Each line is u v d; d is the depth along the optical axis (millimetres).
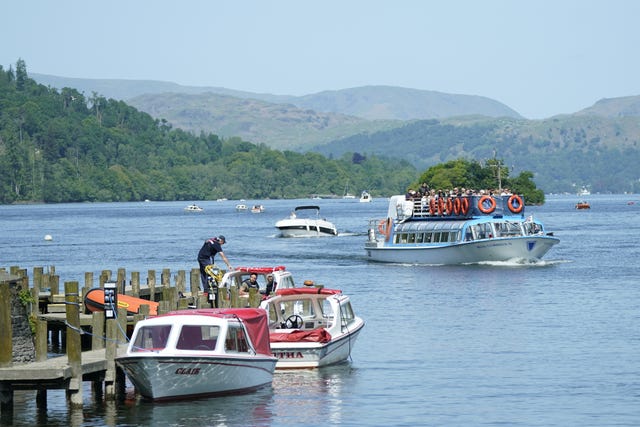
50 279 77000
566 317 88062
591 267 134750
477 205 139000
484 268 133500
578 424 51469
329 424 51500
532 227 138875
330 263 148750
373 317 89500
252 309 59656
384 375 63375
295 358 63906
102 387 57344
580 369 64812
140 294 80438
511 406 55188
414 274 127625
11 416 51469
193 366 54094
